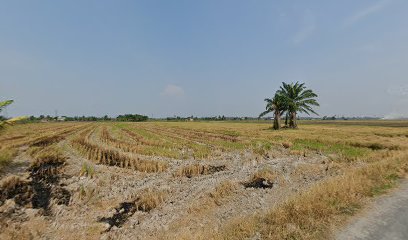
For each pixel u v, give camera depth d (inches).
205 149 1000.9
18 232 368.5
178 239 324.2
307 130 1955.0
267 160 804.0
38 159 795.4
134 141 1318.9
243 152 942.4
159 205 460.8
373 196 355.3
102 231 377.7
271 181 579.5
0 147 1016.9
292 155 879.7
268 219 308.5
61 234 369.7
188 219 406.9
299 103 2172.7
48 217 418.3
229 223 354.9
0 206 452.1
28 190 536.4
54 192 526.9
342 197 340.2
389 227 263.4
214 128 2511.1
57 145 1142.3
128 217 418.9
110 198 492.7
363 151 868.6
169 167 720.3
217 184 559.2
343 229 263.3
